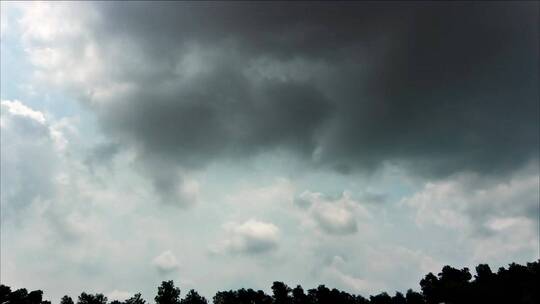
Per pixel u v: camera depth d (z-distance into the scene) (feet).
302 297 565.94
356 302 588.50
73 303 495.82
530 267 512.22
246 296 559.79
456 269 574.56
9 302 494.59
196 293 529.45
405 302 589.32
